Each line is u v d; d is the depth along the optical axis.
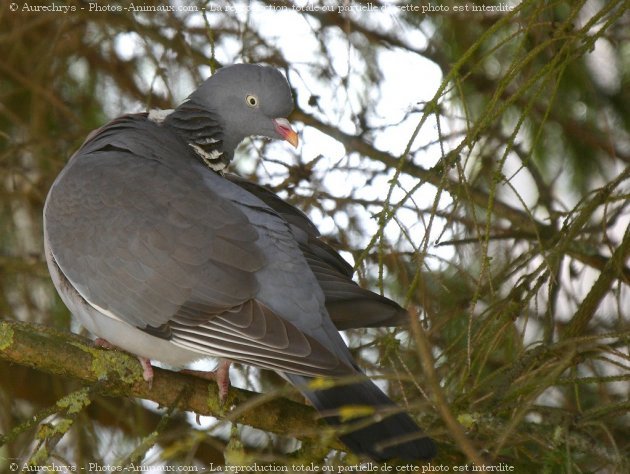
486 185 12.25
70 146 12.41
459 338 9.21
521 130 12.66
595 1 11.80
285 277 8.89
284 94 10.80
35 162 12.50
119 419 11.27
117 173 9.41
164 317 8.82
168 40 12.00
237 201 9.40
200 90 10.88
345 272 9.98
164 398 8.81
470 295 10.59
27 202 12.28
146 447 7.22
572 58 8.83
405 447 7.67
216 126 10.84
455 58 12.21
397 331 9.03
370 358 11.40
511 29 12.05
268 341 8.28
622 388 11.22
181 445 6.94
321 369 8.05
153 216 9.09
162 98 12.67
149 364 8.80
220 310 8.64
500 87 8.61
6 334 8.30
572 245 11.30
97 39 12.70
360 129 11.67
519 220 11.66
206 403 8.86
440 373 9.74
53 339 8.48
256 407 8.80
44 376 12.98
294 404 8.95
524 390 8.41
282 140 11.09
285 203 10.25
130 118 10.31
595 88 12.26
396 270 11.11
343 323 8.98
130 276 8.99
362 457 7.68
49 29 13.06
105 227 9.16
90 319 9.35
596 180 12.66
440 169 9.00
